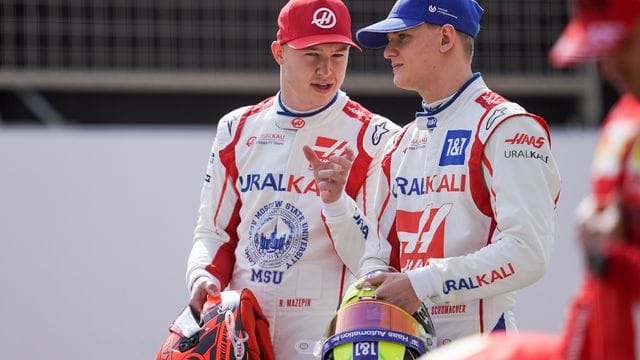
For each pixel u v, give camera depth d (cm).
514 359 877
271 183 1395
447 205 1265
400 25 1285
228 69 2566
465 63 1305
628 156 819
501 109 1252
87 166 2183
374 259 1327
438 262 1219
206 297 1365
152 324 2156
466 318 1259
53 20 2538
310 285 1375
